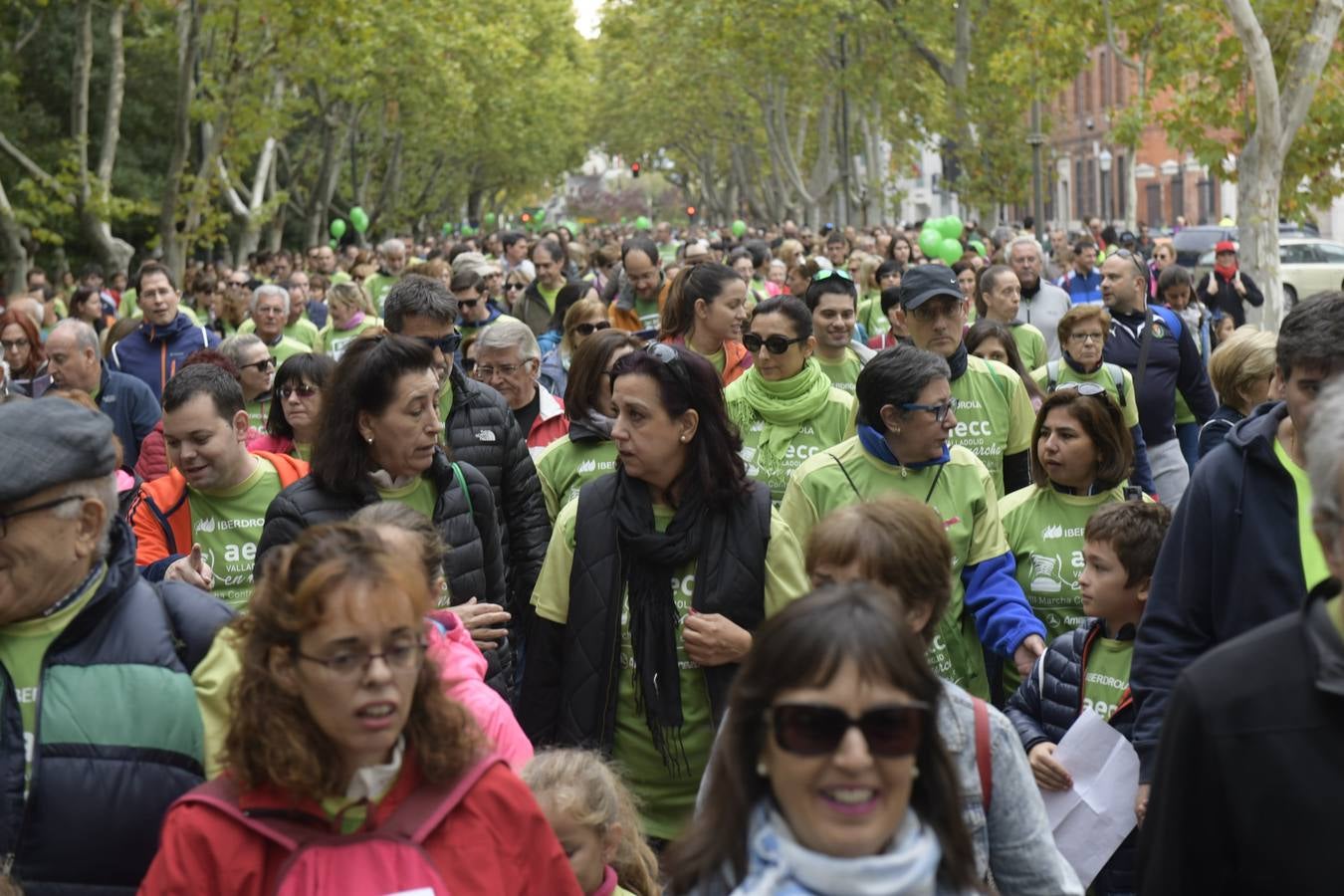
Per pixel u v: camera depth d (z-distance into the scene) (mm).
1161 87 26328
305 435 7590
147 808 3637
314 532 3324
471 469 5812
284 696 3240
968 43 38344
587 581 5176
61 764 3629
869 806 2865
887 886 2826
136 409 9477
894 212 54281
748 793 2973
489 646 5285
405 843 3242
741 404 7695
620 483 5227
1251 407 7551
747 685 2951
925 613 3963
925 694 2881
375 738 3209
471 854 3305
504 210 116000
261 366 8945
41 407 3684
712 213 96938
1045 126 38031
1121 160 69250
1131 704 5199
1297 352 4125
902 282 7820
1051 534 6547
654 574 5145
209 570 5484
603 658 5164
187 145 28281
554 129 82000
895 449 6168
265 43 29234
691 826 3068
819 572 3977
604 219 131750
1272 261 18812
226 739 3297
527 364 8469
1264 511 4281
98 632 3715
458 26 45562
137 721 3656
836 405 7676
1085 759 4891
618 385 5141
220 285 20000
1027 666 5883
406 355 5367
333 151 49250
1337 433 2953
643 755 5195
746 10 44938
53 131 37594
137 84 39656
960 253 18328
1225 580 4348
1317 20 18484
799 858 2846
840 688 2828
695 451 5141
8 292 27125
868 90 45094
